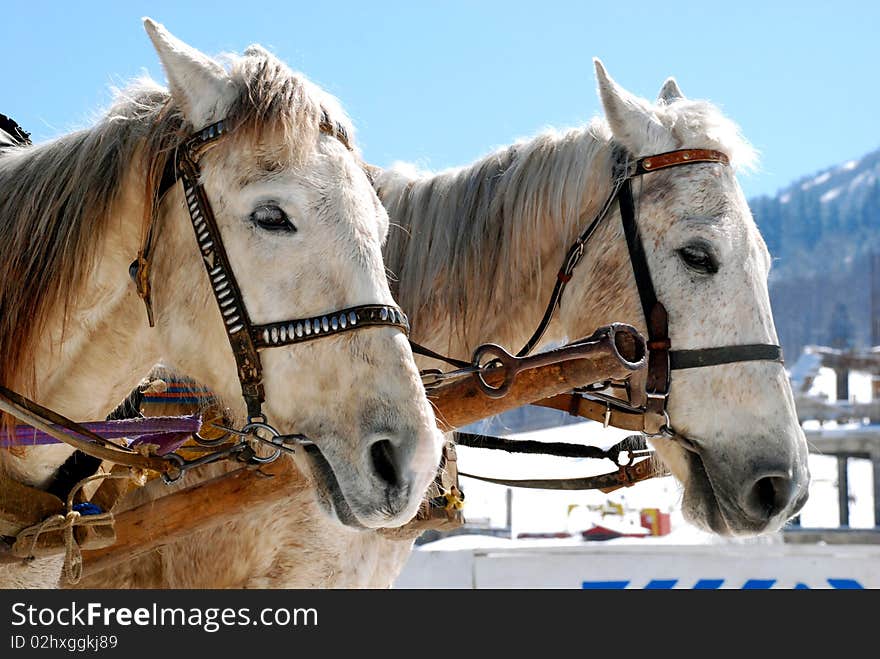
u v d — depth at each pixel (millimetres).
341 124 2857
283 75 2785
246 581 3824
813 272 154875
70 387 3051
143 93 3072
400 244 4172
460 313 4086
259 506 3256
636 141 3971
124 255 2969
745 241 3854
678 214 3865
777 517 3709
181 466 2914
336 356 2633
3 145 3479
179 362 2854
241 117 2723
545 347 4383
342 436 2619
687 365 3783
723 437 3738
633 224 3916
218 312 2770
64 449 3102
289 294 2660
